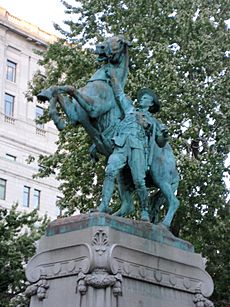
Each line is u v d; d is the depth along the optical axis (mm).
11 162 63250
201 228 25641
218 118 25484
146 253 11430
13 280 24000
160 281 11547
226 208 25938
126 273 10930
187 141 25203
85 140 24297
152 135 12352
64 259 11008
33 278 11234
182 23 26375
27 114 65938
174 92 24828
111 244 10812
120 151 11844
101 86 12148
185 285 12039
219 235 25422
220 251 26031
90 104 11805
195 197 24891
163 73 24719
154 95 12984
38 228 27328
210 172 24469
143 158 11992
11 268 24172
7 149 63594
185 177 23484
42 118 27922
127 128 12039
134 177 11875
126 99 12281
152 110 13031
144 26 26547
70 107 11891
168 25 26641
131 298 10914
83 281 10555
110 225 11070
